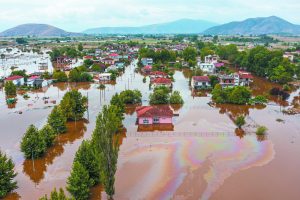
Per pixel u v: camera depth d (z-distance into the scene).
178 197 50.06
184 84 142.00
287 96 115.44
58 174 57.56
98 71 170.62
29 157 63.53
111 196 48.28
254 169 58.94
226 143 71.25
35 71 174.50
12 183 51.78
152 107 87.62
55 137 71.75
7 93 119.44
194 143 71.19
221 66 172.88
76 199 46.53
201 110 98.69
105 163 45.38
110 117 45.56
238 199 49.66
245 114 94.62
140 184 53.81
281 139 73.88
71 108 86.00
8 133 78.44
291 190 52.19
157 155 65.00
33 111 98.38
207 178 55.78
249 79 137.00
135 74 170.12
